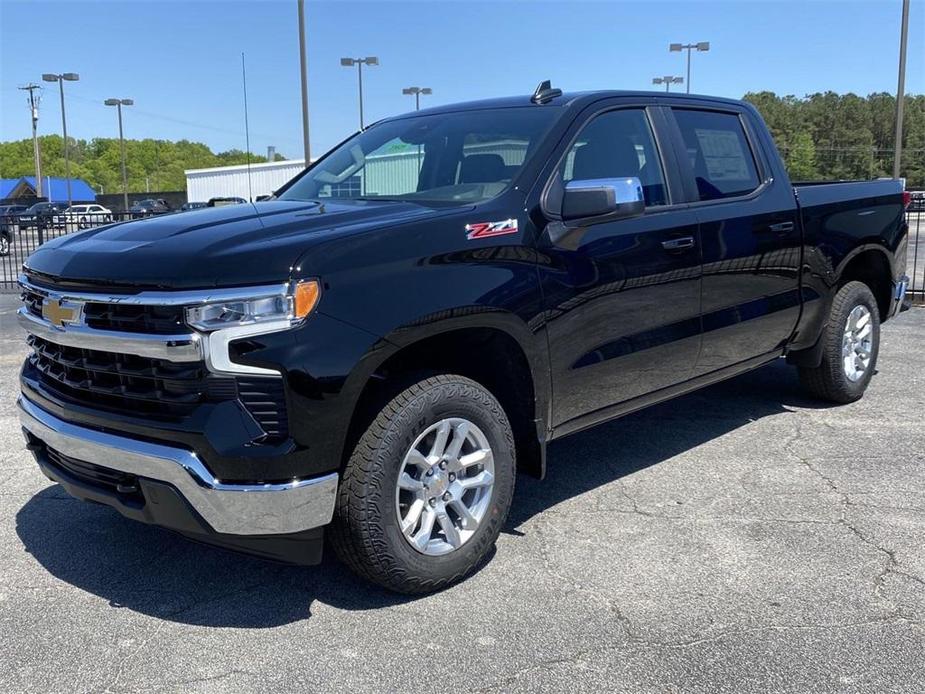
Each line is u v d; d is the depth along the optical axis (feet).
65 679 9.19
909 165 338.13
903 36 75.87
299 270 9.37
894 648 9.50
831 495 14.02
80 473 10.83
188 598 11.00
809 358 18.39
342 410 9.59
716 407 19.48
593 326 12.45
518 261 11.35
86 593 11.16
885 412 18.79
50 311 10.48
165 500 9.69
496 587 11.09
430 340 10.96
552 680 9.03
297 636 10.02
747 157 16.22
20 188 263.29
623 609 10.46
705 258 14.29
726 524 12.94
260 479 9.28
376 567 10.30
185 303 9.16
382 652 9.63
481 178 12.42
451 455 10.89
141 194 255.70
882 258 19.56
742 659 9.34
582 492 14.39
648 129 14.30
